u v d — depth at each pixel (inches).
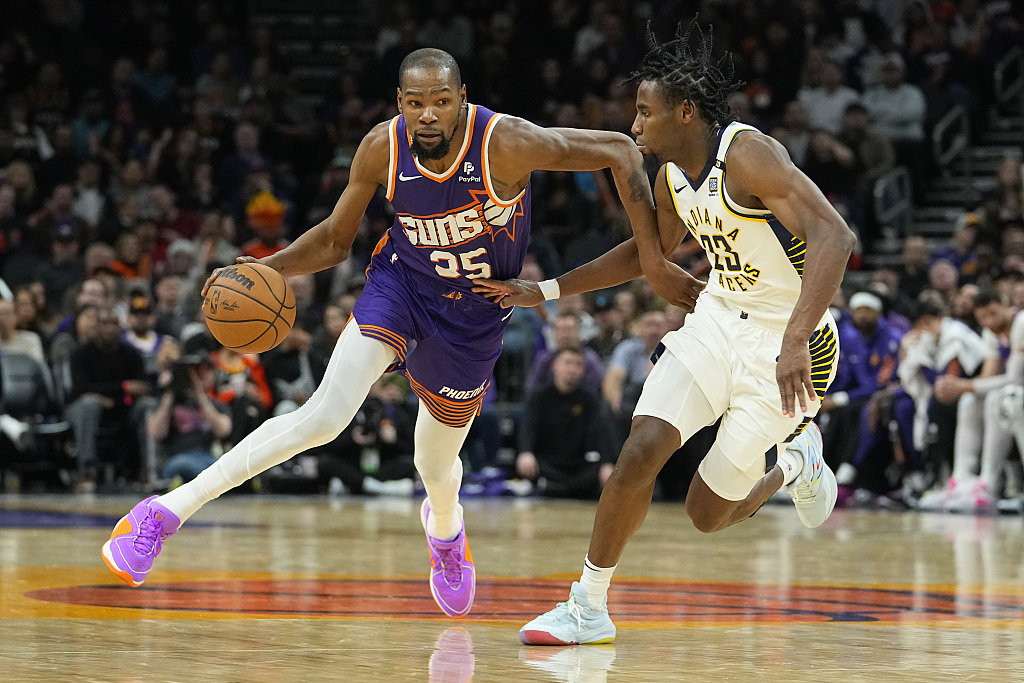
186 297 850.8
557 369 724.0
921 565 402.0
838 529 548.1
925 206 1047.6
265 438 250.1
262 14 1244.5
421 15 1161.4
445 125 242.5
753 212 245.6
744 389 253.8
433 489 278.2
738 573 376.5
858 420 714.2
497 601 309.0
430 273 263.1
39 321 792.3
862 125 995.3
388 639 241.6
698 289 273.3
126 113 1063.6
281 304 257.6
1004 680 202.7
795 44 1063.6
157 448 746.2
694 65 243.8
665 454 249.9
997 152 1067.3
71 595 304.0
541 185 971.9
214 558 398.9
